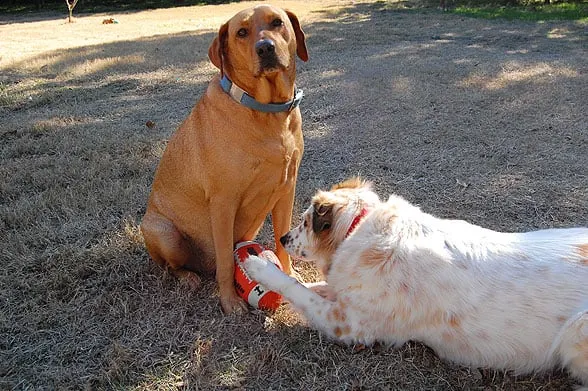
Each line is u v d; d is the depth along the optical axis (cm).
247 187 316
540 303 248
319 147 570
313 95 735
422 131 594
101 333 305
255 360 278
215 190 314
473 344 262
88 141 599
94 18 2272
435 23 1403
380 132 597
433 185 477
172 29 1645
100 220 430
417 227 280
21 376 274
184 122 337
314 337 293
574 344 240
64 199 455
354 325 280
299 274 367
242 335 299
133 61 1014
